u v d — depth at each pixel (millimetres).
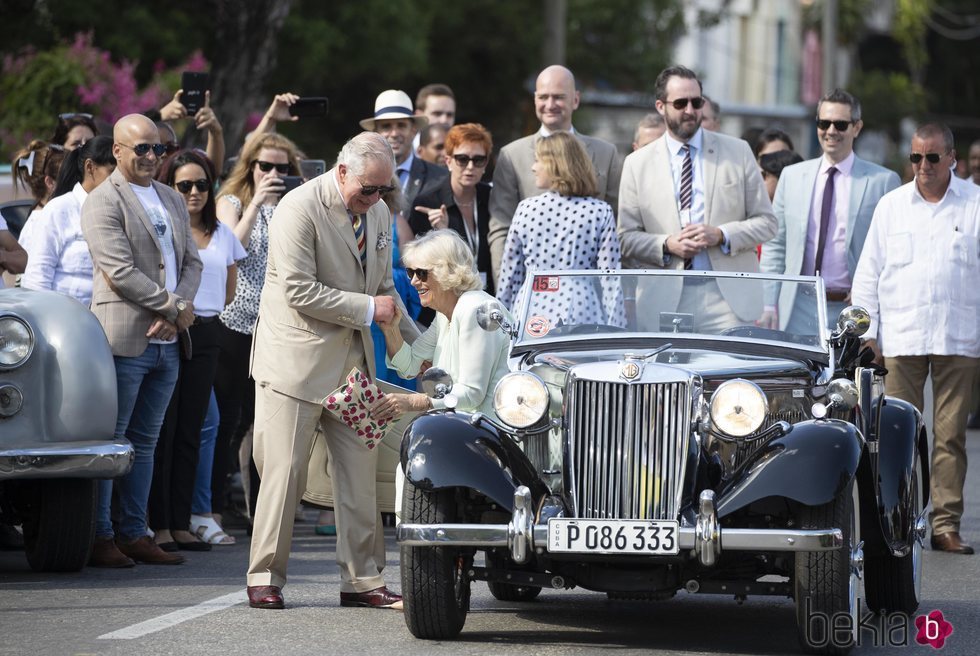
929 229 23516
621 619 17500
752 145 33938
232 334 23734
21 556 21609
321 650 15352
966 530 24766
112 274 20281
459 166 24641
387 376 23234
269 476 17375
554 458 16406
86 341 19438
